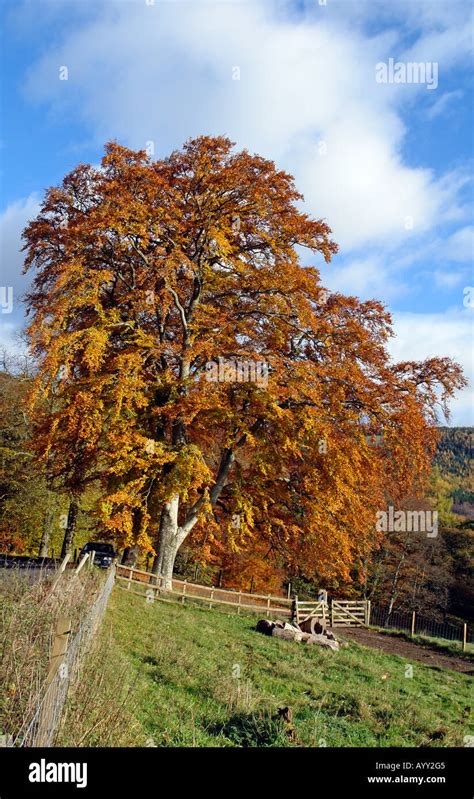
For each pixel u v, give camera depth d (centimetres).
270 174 2533
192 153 2505
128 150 2373
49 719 630
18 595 1130
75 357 2303
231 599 2686
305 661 1636
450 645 2461
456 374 2548
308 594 4862
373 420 2522
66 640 651
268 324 2597
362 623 2736
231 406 2466
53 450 2402
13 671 805
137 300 2284
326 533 2592
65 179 2433
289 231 2509
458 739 1064
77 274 2161
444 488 8138
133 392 2192
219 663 1378
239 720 934
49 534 3900
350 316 2636
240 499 2553
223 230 2359
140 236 2286
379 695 1341
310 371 2400
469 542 5856
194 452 2269
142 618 1712
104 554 2920
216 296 2703
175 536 2506
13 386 3803
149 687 1032
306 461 2580
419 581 5006
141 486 2222
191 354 2244
